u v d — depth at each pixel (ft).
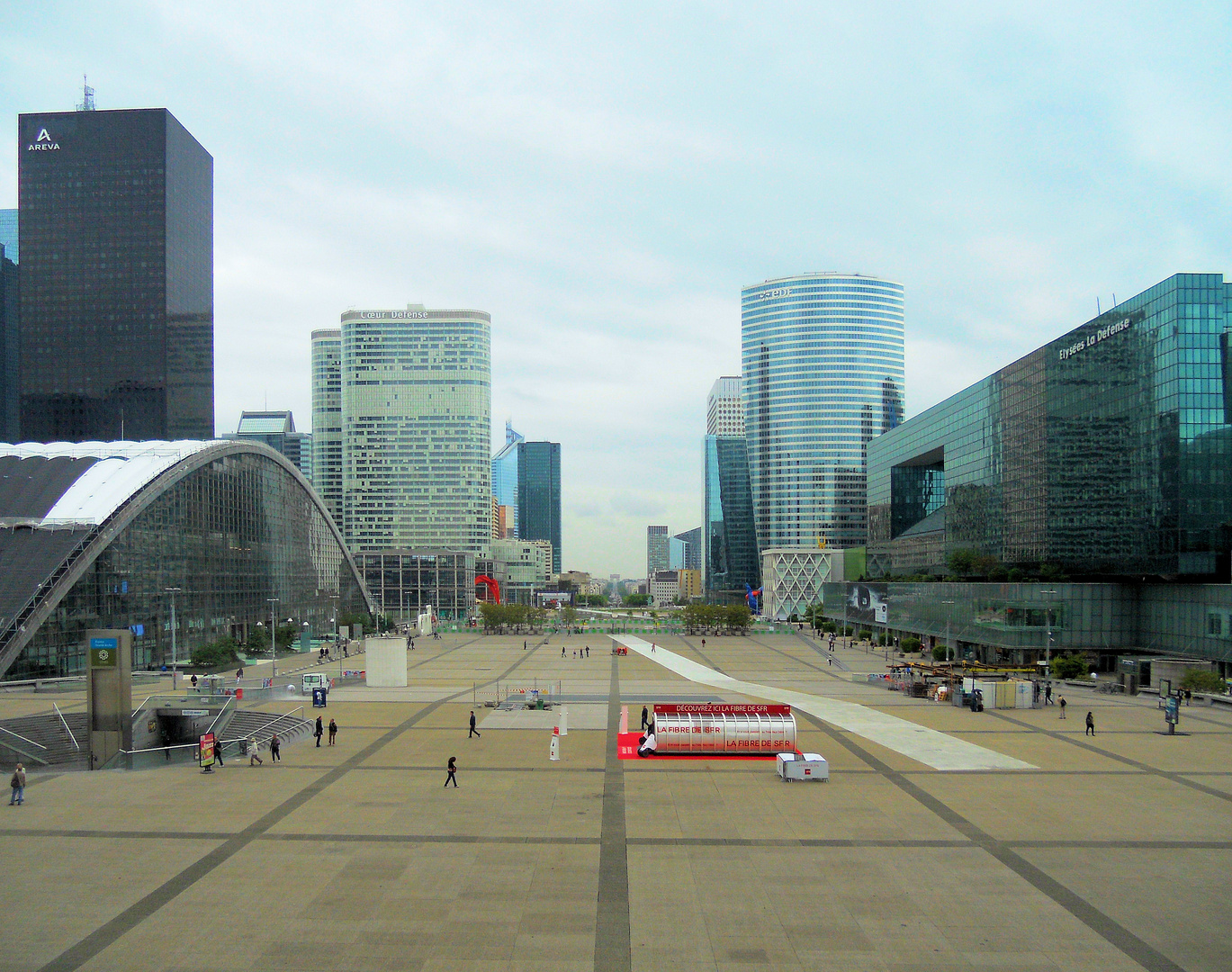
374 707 265.75
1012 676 328.49
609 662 431.02
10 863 124.26
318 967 93.25
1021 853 128.36
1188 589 357.00
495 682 337.93
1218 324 357.82
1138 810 150.20
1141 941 99.66
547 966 93.45
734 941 99.14
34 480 434.71
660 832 137.08
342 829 139.03
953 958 95.55
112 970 92.58
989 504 549.95
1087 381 429.79
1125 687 304.30
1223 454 356.38
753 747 193.67
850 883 116.57
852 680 349.20
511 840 133.59
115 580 401.29
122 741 196.75
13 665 344.49
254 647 469.57
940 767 182.19
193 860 125.39
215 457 495.00
